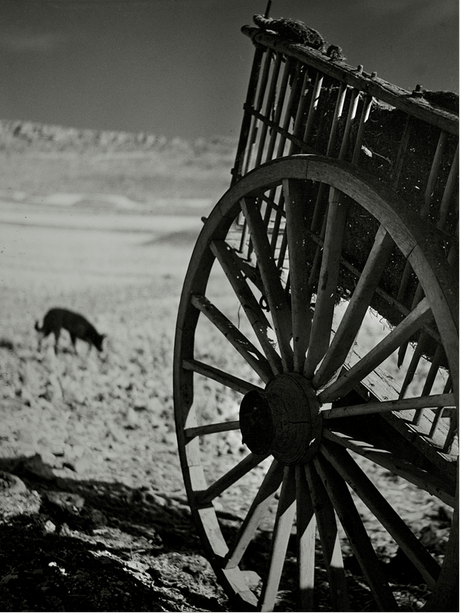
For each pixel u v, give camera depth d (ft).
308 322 11.73
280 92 13.42
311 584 11.44
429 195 10.25
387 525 10.37
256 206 13.11
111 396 25.07
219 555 13.24
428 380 10.52
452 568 8.76
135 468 19.76
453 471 10.21
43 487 16.33
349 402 12.28
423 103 10.12
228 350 31.65
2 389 22.97
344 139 11.62
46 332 29.91
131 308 37.52
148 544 15.33
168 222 59.47
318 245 12.59
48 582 11.80
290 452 11.19
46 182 66.33
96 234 53.93
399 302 10.93
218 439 22.95
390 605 10.42
